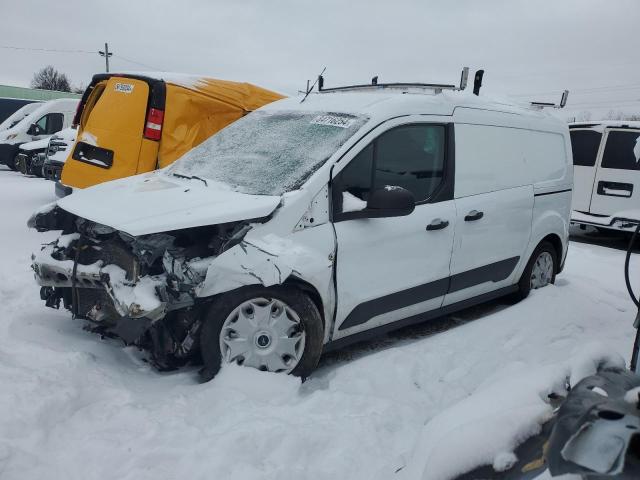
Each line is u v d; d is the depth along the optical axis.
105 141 6.14
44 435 2.71
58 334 3.88
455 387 3.65
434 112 4.27
